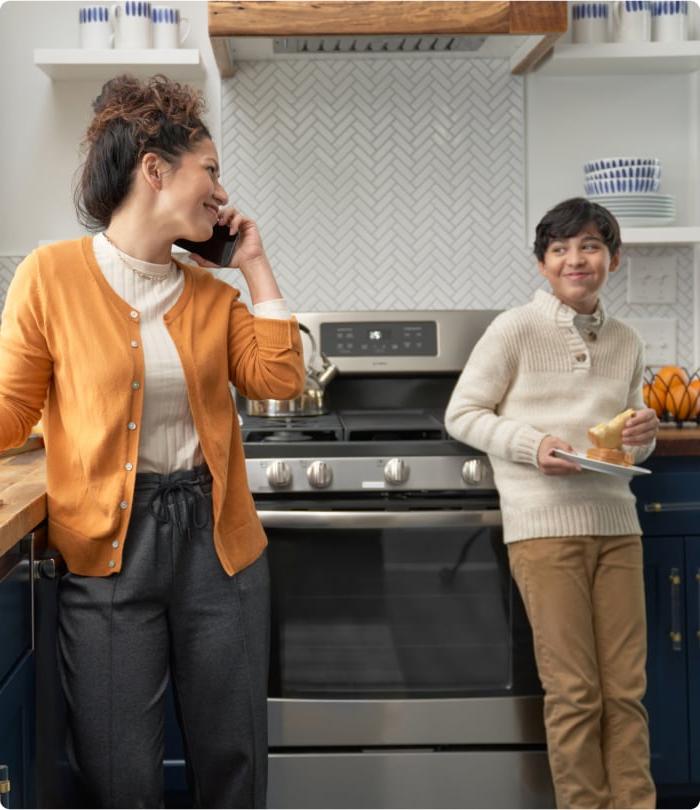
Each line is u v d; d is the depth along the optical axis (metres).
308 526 2.09
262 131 2.74
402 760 2.16
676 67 2.72
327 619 2.15
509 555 2.09
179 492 1.53
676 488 2.25
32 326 1.48
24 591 1.50
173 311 1.54
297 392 1.66
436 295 2.79
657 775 2.26
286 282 2.78
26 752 1.50
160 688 1.56
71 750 1.62
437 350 2.64
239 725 1.61
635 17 2.61
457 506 2.13
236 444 1.63
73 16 2.69
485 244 2.79
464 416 2.05
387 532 2.14
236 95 2.73
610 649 2.04
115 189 1.50
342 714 2.15
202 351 1.54
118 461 1.48
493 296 2.80
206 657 1.57
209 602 1.56
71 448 1.51
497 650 2.17
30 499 1.48
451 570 2.15
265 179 2.76
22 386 1.50
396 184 2.77
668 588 2.25
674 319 2.84
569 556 2.00
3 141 2.70
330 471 2.08
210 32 2.26
